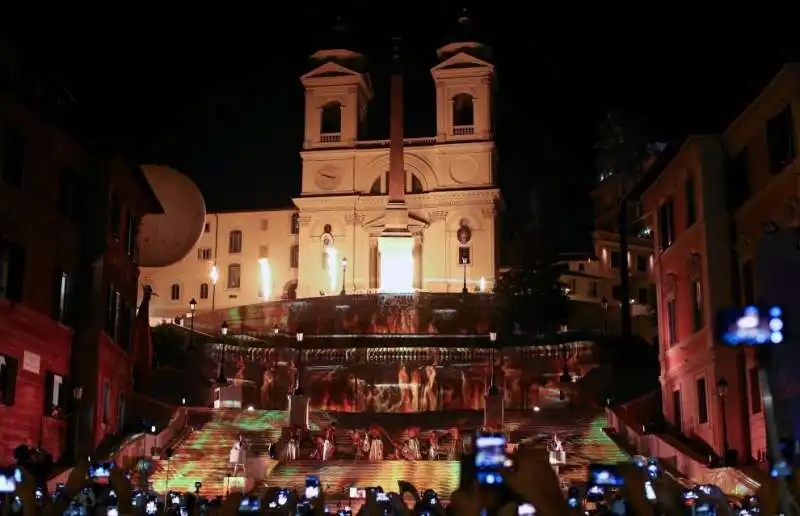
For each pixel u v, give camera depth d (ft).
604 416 146.30
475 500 26.27
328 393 187.83
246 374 184.14
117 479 44.21
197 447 130.11
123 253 128.77
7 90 92.99
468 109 293.43
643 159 331.36
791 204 92.89
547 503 24.77
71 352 111.96
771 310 19.84
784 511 20.45
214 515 41.22
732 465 102.06
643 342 197.57
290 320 224.94
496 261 276.62
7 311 93.40
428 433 140.46
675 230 127.75
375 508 36.99
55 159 107.45
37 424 100.83
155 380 164.35
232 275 307.99
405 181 285.84
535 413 150.82
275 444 124.88
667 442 115.55
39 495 49.70
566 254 319.06
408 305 223.10
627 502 29.96
